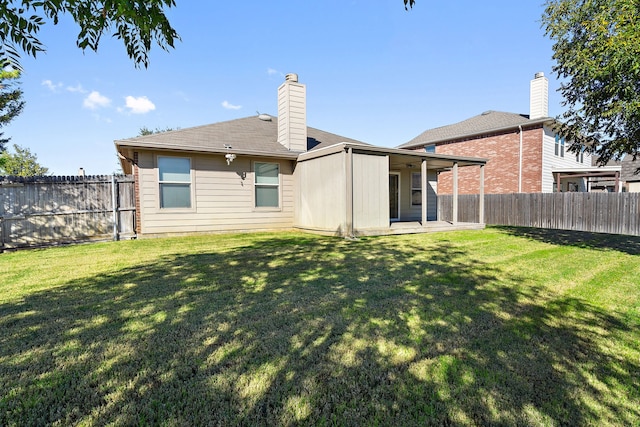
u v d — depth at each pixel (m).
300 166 10.55
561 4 6.83
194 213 9.42
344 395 1.90
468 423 1.69
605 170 15.12
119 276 4.48
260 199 10.47
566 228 12.44
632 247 7.52
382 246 7.17
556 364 2.27
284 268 4.96
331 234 9.01
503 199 14.47
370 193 9.07
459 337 2.65
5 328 2.76
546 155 15.73
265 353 2.35
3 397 1.85
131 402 1.81
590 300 3.60
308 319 2.96
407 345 2.50
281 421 1.68
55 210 8.03
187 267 5.02
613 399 1.91
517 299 3.60
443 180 20.19
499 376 2.11
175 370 2.12
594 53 5.93
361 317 3.02
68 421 1.66
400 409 1.79
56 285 4.04
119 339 2.55
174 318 2.97
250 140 10.80
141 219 8.77
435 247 7.12
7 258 5.99
